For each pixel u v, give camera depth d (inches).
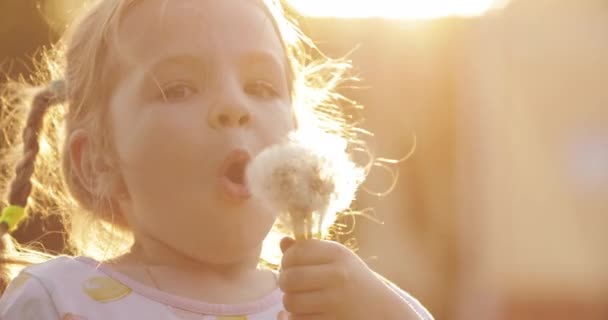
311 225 65.4
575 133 231.0
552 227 232.8
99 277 76.7
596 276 227.6
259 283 81.7
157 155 74.6
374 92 240.4
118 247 87.4
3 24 194.1
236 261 77.4
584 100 230.5
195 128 73.7
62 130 92.7
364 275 67.5
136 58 77.9
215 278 78.9
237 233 74.1
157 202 75.2
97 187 82.3
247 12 80.1
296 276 65.6
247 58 77.7
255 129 75.2
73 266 77.8
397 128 243.1
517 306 233.9
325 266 66.1
